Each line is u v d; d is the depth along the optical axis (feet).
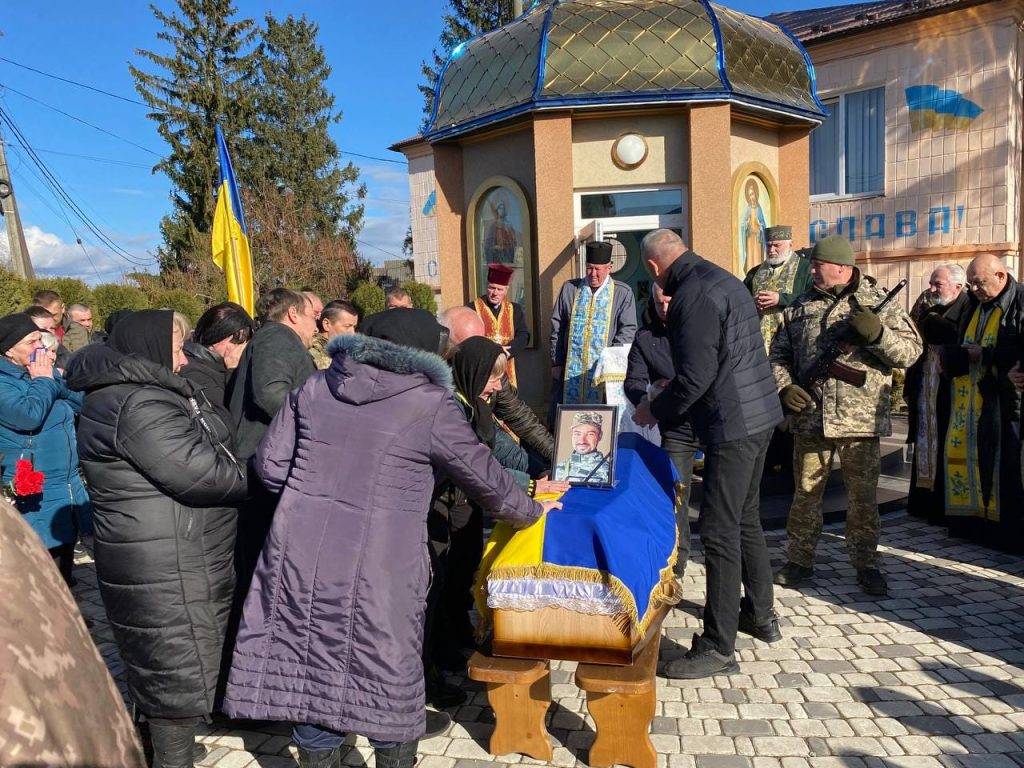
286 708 7.64
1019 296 16.21
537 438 12.73
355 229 124.36
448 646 12.47
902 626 13.43
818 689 11.36
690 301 11.23
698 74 22.03
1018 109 34.63
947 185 35.58
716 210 22.26
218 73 101.04
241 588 10.28
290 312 12.70
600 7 23.25
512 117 22.81
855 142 38.63
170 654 8.43
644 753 9.39
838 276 14.82
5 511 2.78
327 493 7.75
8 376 14.42
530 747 9.84
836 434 14.47
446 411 7.98
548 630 9.57
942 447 18.33
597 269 20.11
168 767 8.74
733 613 11.79
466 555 12.66
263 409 10.83
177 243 97.40
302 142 119.75
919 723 10.42
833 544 17.81
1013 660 12.10
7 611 2.42
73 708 2.44
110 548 8.38
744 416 11.51
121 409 8.16
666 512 11.39
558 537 9.46
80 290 47.83
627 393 16.70
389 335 8.87
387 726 7.49
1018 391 16.55
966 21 34.14
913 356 14.08
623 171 23.24
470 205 25.81
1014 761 9.54
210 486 8.34
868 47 37.19
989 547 17.33
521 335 21.63
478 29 97.86
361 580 7.58
